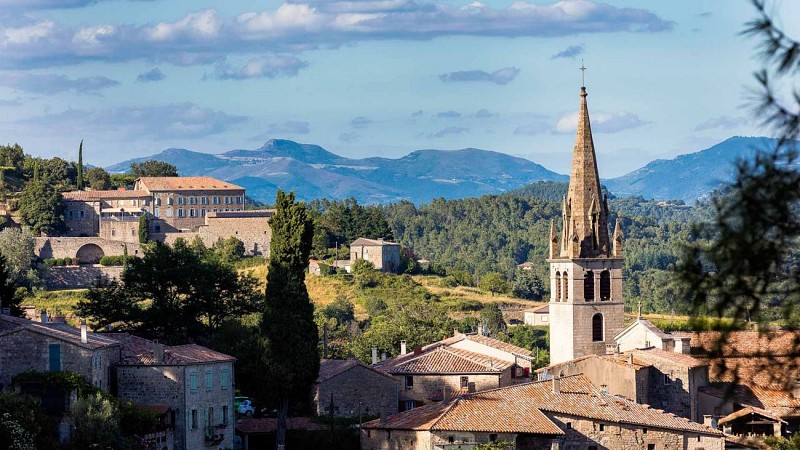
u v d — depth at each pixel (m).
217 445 169.38
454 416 159.75
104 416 146.50
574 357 188.50
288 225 180.25
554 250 192.38
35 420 143.00
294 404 182.62
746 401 168.00
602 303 189.38
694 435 164.25
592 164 191.88
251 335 193.25
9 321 158.50
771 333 39.78
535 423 160.12
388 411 188.25
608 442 163.88
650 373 184.38
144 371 165.50
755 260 36.38
